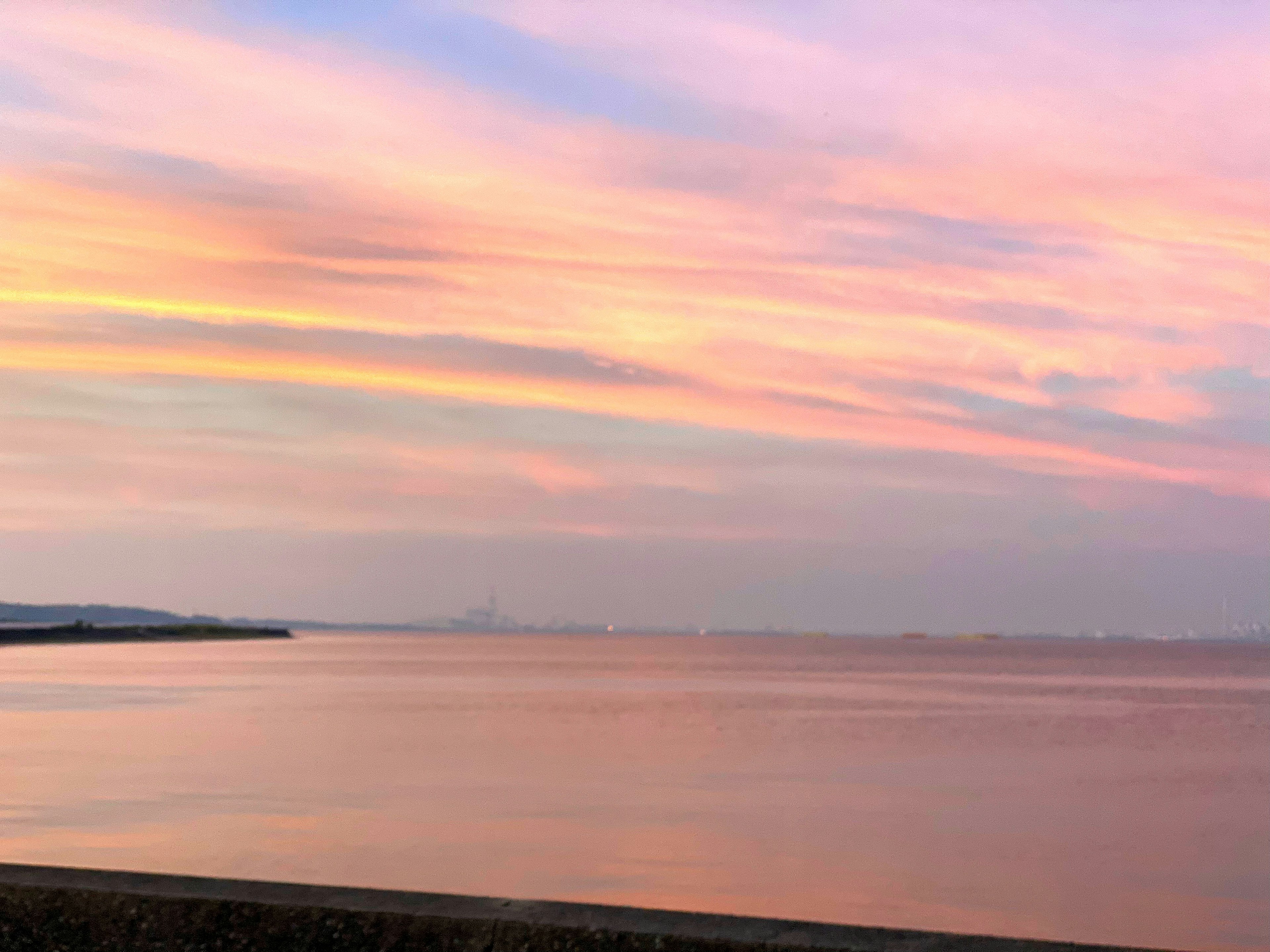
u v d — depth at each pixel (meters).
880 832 21.89
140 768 27.59
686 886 16.58
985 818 24.06
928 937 3.20
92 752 31.22
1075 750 40.91
